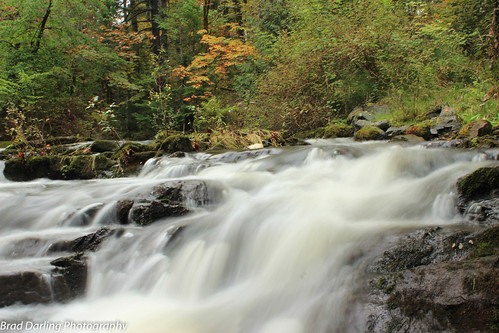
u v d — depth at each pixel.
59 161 7.15
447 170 4.21
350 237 3.09
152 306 3.08
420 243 2.67
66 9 16.39
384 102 9.60
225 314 2.82
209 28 20.45
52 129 14.23
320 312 2.46
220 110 11.98
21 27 15.16
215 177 5.49
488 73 8.34
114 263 3.56
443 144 5.25
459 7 11.64
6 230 4.45
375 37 10.10
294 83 11.02
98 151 8.53
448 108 7.48
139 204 4.29
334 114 10.74
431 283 2.19
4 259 3.71
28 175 7.07
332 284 2.68
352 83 10.70
